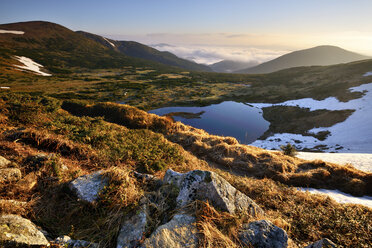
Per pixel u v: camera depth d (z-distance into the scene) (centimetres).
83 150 662
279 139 4331
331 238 460
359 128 4238
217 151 1334
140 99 6334
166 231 319
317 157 2391
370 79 7100
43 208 355
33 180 399
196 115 5209
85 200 370
